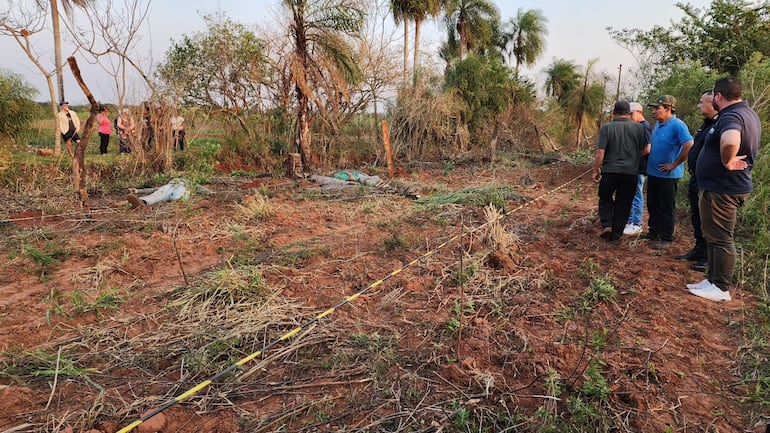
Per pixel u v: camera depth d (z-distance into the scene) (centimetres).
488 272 485
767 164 656
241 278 452
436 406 278
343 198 886
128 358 334
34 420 270
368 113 1568
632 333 366
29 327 379
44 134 1355
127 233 635
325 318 390
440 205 806
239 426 265
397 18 2080
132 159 1091
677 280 471
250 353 339
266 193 871
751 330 367
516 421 264
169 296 437
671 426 263
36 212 736
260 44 1334
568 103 2059
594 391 282
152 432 259
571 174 1206
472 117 1695
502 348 343
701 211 423
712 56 1291
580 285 461
